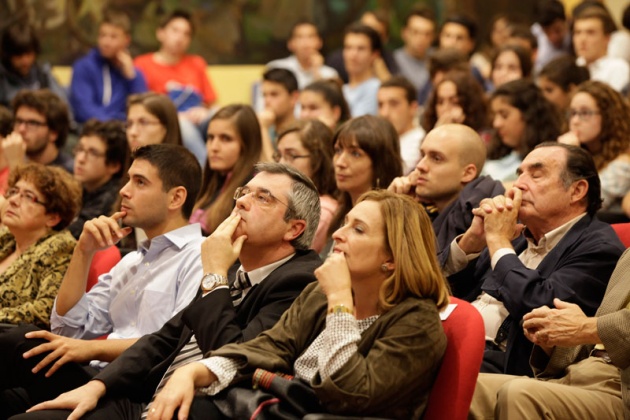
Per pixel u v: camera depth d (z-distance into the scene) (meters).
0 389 4.34
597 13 8.86
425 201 5.10
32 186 5.07
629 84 8.66
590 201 4.25
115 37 9.70
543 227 4.28
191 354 3.91
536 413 3.52
